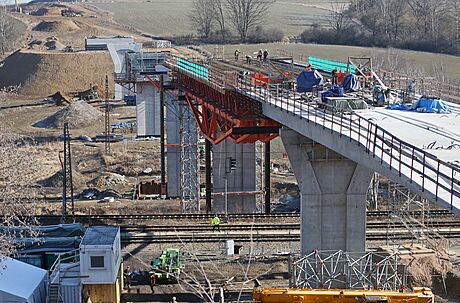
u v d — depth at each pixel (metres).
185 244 192.50
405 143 99.75
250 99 174.38
